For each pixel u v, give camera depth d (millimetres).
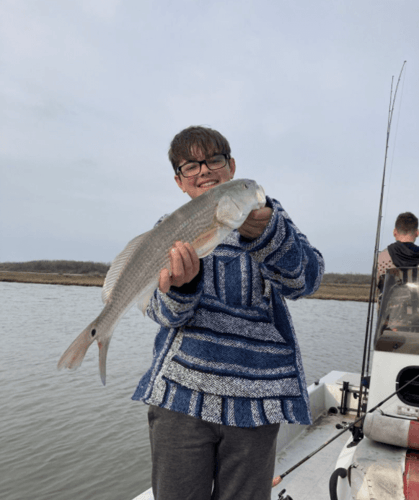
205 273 1760
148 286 1485
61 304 46625
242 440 1608
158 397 1670
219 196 1383
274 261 1415
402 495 2221
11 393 12680
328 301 72000
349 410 5410
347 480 2494
